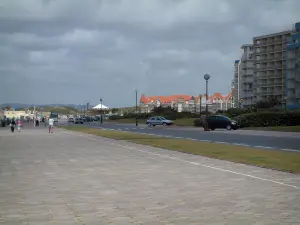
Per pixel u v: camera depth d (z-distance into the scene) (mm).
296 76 102000
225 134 38906
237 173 12117
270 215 6855
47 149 22234
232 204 7777
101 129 56406
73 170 13062
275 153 18391
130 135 37844
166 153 19359
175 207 7551
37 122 79625
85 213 7098
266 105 111812
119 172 12523
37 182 10602
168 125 71125
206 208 7445
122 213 7086
